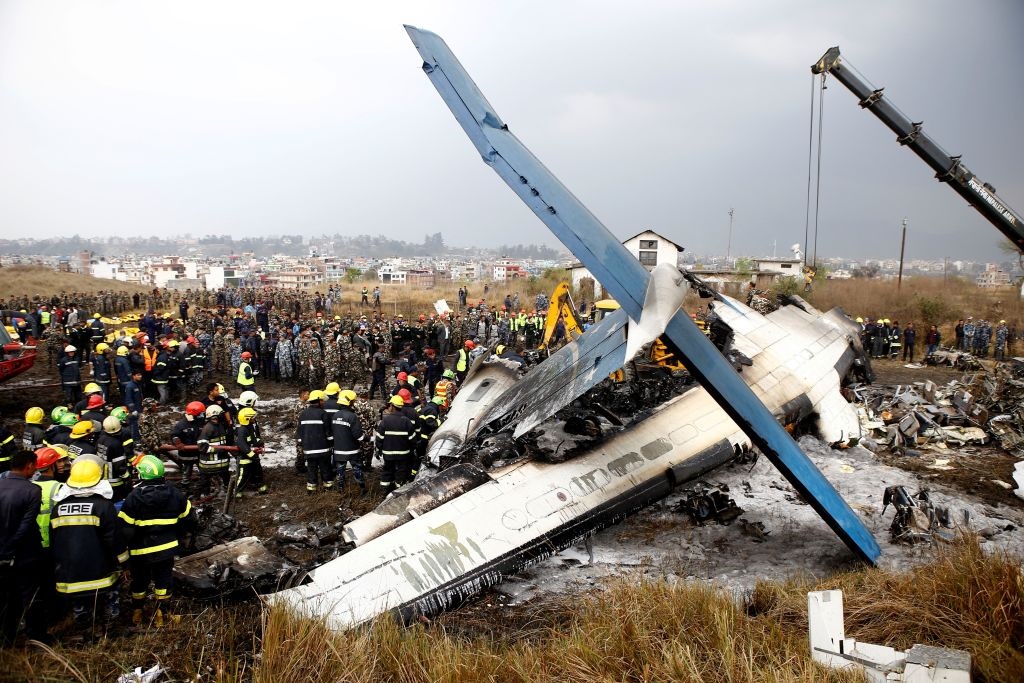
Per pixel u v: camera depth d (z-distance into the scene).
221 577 6.54
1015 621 4.87
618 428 10.37
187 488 9.98
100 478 6.03
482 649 5.38
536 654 5.28
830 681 4.40
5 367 15.27
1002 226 12.76
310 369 18.16
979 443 12.12
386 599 6.06
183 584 6.46
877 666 4.36
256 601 6.72
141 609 6.31
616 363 6.96
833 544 8.08
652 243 32.47
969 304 31.34
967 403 13.69
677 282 6.14
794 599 5.85
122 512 6.11
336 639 5.23
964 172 12.62
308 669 4.90
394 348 22.27
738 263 46.31
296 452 12.02
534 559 7.02
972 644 4.77
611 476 8.05
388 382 16.12
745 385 6.65
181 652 5.77
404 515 7.21
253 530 8.82
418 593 6.20
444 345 22.00
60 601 6.27
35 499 5.82
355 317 32.50
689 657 4.65
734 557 7.85
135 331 22.48
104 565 5.98
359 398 16.97
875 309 29.88
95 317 21.89
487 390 10.62
